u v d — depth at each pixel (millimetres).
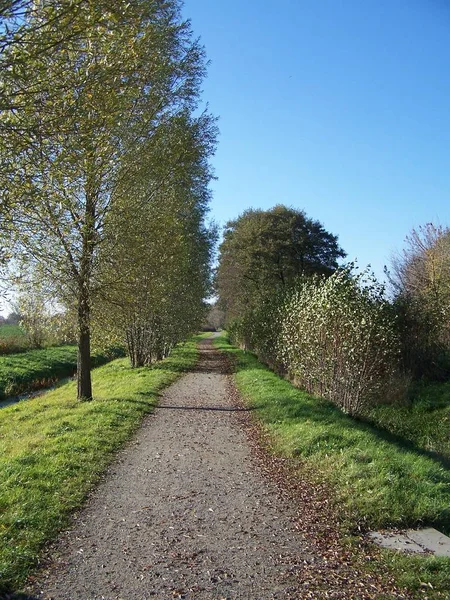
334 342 13070
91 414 11977
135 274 13352
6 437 10531
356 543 5438
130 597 4273
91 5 5246
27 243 10266
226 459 8867
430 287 18750
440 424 12531
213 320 101188
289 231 39438
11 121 5891
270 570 4809
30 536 5281
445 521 6035
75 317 13766
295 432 9938
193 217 22328
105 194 12836
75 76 6117
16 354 29438
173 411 13508
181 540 5449
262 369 23344
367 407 13281
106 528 5742
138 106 12492
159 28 12742
